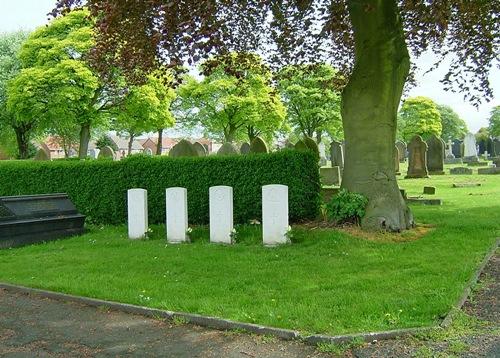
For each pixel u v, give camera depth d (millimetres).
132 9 8977
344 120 10297
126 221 12680
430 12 9766
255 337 4703
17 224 10336
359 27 9984
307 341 4480
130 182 12523
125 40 10531
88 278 7199
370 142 9852
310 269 7172
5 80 33375
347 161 10227
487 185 18906
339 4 10359
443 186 19078
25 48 28562
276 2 10969
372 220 9539
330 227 9906
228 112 39062
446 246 8305
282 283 6469
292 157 10883
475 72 13312
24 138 36031
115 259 8555
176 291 6301
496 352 4012
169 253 8891
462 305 5223
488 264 7125
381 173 9797
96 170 12914
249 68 13195
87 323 5406
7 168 13672
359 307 5188
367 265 7242
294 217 10867
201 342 4676
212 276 7070
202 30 8055
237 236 9867
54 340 4891
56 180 13242
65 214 11656
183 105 40375
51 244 10469
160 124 33250
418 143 22969
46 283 6965
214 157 11750
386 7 9711
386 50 9711
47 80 26281
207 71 9641
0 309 6043
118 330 5133
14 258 9102
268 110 37844
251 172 11312
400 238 9031
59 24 27828
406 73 10055
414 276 6480
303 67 14344
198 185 11852
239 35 12594
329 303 5418
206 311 5363
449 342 4254
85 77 25938
